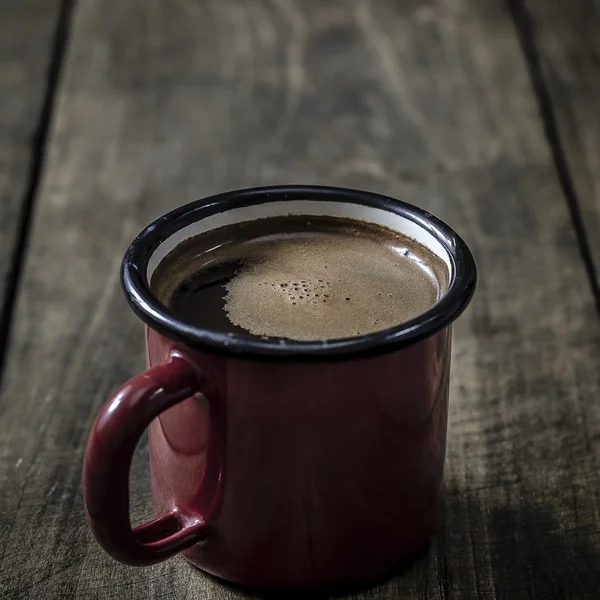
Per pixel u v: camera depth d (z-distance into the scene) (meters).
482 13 0.89
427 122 0.73
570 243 0.62
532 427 0.50
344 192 0.46
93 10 0.90
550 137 0.71
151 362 0.42
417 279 0.45
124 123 0.73
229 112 0.75
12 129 0.71
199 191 0.67
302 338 0.42
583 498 0.47
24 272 0.60
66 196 0.66
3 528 0.45
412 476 0.42
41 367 0.53
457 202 0.65
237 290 0.44
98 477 0.40
